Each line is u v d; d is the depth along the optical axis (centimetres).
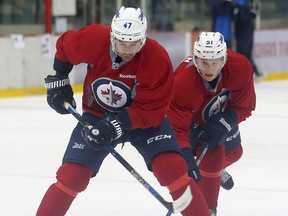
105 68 831
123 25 792
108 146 843
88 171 848
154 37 2941
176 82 918
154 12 3125
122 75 830
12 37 2631
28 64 2684
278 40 3406
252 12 2936
